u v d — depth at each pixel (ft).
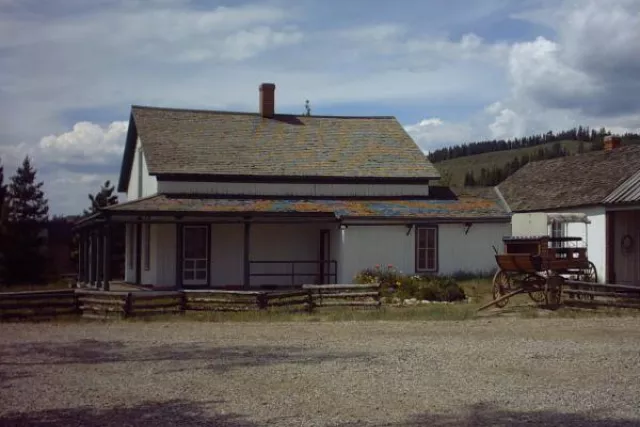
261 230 98.12
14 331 56.75
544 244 71.46
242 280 96.68
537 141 390.83
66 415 30.27
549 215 97.91
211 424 28.78
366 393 34.17
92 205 156.46
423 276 89.97
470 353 45.24
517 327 58.03
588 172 113.19
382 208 95.81
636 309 67.97
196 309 67.62
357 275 90.07
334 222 93.71
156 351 46.47
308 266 99.55
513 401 32.60
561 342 49.90
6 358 44.09
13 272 125.18
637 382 36.68
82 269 109.91
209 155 99.86
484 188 119.03
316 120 114.21
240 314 65.41
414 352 45.70
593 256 99.76
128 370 39.99
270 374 38.70
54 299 65.82
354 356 44.27
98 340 51.55
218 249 95.66
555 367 40.57
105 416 30.09
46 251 151.53
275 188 99.30
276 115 113.70
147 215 85.20
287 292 68.44
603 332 54.95
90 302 66.39
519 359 43.09
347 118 116.06
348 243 92.68
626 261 98.53
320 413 30.48
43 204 165.89
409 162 106.52
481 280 93.40
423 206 98.37
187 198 92.84
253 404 32.04
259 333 54.85
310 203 95.86
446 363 41.83
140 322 62.03
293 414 30.32
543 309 70.79
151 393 34.27
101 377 38.09
